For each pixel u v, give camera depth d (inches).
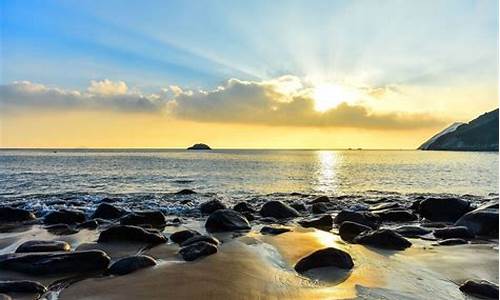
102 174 1920.5
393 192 1283.2
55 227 585.3
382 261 404.2
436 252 443.2
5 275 350.0
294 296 305.1
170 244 476.7
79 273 357.7
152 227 599.5
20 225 610.5
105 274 355.3
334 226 611.2
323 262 375.2
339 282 338.3
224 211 601.9
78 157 4923.7
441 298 303.9
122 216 665.6
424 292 316.2
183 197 1029.8
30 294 307.7
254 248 453.4
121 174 1935.3
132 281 335.9
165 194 1099.3
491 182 1690.5
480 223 556.1
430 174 2167.8
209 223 587.8
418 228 567.8
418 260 409.4
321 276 352.8
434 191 1342.3
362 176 2009.1
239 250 440.8
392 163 3666.3
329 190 1333.7
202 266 376.5
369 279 346.6
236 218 593.0
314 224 621.3
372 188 1430.9
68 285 329.1
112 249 449.4
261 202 941.2
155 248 453.7
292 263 394.0
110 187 1338.6
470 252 444.1
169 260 401.4
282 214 714.2
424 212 723.4
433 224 647.8
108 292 312.2
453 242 490.6
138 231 487.5
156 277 345.1
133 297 301.9
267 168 2630.4
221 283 330.3
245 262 391.2
